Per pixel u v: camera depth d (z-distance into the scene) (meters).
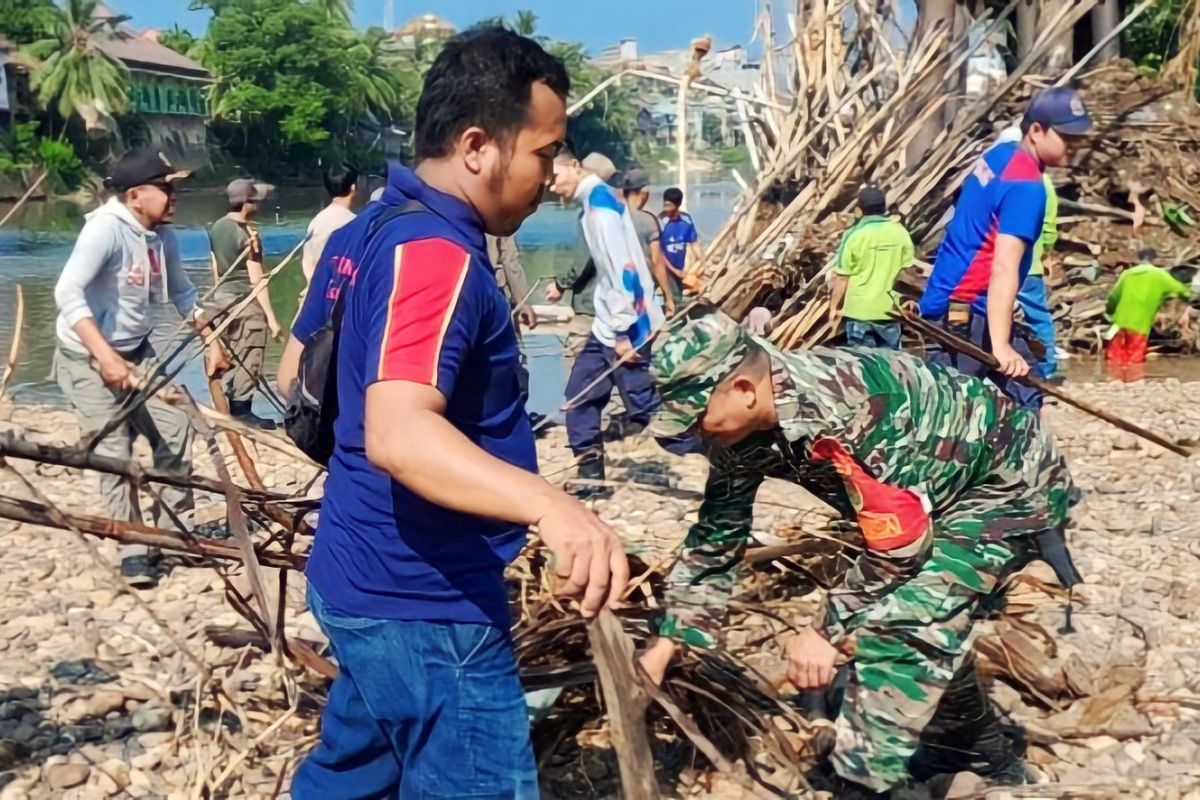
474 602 2.62
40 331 15.52
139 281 5.78
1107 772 4.04
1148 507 7.22
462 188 2.55
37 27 69.44
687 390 3.18
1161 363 13.30
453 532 2.59
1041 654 4.68
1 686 4.61
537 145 2.54
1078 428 9.34
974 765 3.97
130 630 5.21
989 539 3.46
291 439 2.86
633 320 7.50
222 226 9.08
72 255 5.59
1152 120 15.30
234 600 4.09
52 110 68.69
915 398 3.31
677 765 3.99
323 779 2.89
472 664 2.62
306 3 82.31
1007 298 5.39
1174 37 21.61
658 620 3.73
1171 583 5.77
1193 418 9.84
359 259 2.60
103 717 4.38
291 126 78.81
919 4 12.77
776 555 4.80
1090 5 11.82
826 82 12.59
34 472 8.02
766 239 10.38
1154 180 14.66
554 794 3.87
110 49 73.75
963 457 3.39
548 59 2.56
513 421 2.62
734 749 3.98
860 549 4.84
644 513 7.09
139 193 5.80
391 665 2.61
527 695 3.86
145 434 5.89
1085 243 14.44
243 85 79.31
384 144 84.75
